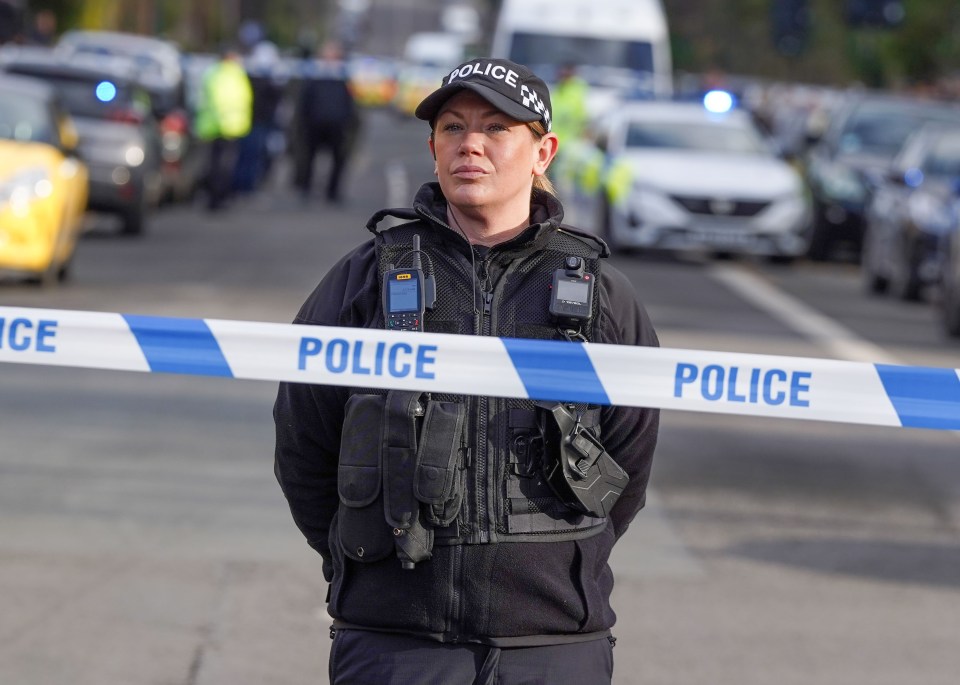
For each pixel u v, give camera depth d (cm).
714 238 5266
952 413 932
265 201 7250
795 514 2133
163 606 1661
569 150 6178
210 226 5984
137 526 1942
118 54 7775
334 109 7100
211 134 6494
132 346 941
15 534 1889
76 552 1831
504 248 905
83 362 946
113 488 2114
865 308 4375
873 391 929
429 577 876
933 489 2322
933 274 4409
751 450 2539
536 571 878
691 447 2542
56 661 1493
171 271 4416
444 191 928
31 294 3778
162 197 6600
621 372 901
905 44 9744
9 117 3997
